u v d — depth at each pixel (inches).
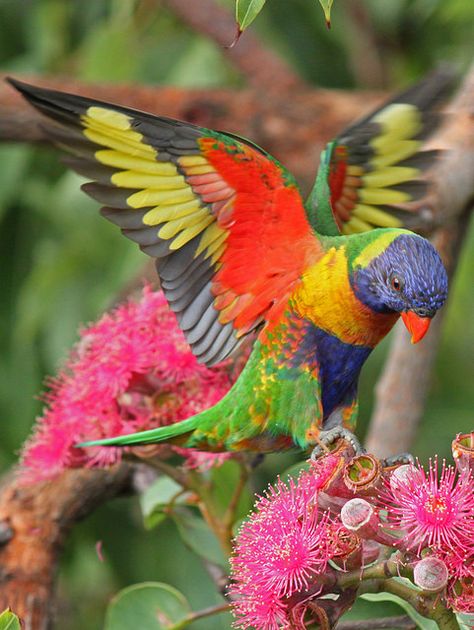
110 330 300.7
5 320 434.6
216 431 289.4
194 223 283.3
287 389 286.8
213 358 289.9
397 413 362.0
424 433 440.1
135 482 347.9
